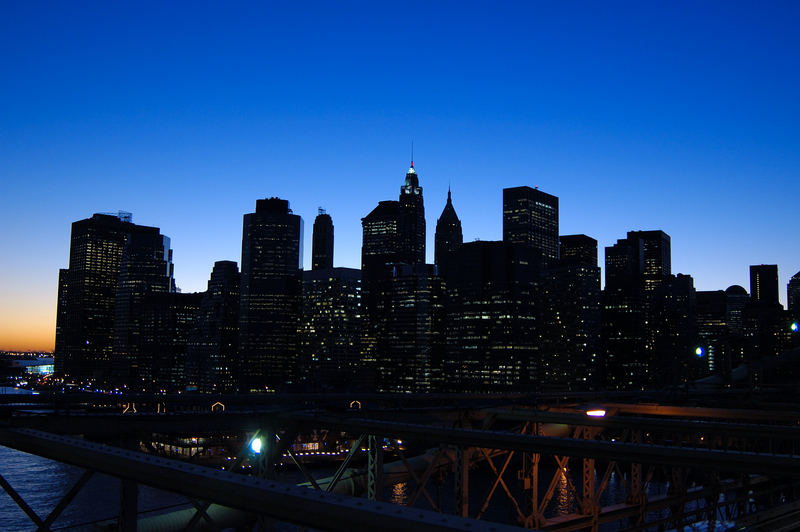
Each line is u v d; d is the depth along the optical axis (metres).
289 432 31.84
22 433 14.18
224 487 9.30
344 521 7.99
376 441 27.98
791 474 18.06
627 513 32.41
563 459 29.89
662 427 32.03
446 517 7.53
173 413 52.03
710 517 39.59
